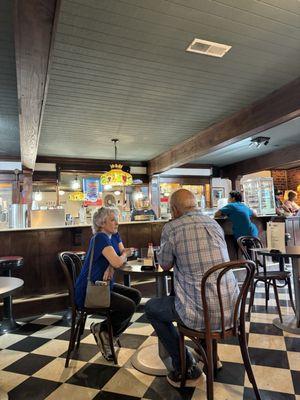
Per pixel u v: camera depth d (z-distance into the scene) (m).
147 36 2.40
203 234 1.79
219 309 1.68
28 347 2.60
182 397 1.81
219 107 4.01
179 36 2.41
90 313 2.28
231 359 2.24
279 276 3.12
